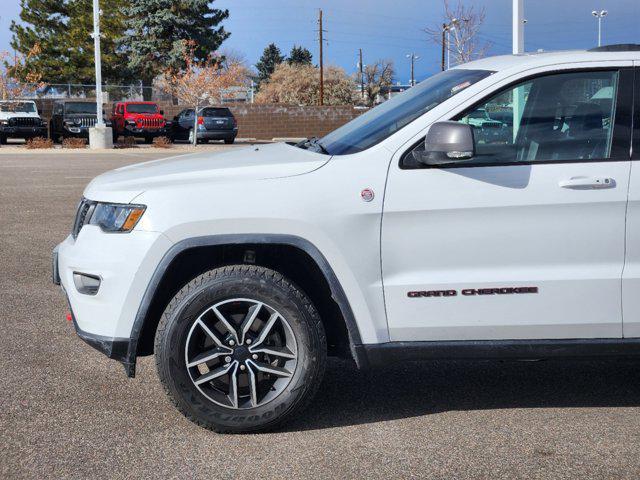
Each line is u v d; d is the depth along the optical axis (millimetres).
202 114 34094
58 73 46281
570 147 3980
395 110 4348
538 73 4020
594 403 4477
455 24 32656
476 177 3908
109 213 3982
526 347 3990
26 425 4078
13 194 14305
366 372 5020
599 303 3947
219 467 3627
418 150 3951
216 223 3842
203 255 4102
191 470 3594
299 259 4145
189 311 3846
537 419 4223
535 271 3939
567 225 3920
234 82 38062
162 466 3631
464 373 5004
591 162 3941
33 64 45406
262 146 4852
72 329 5824
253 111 42469
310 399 3977
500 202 3896
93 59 45594
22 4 47031
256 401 3959
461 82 4223
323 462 3682
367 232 3898
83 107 33031
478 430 4070
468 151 3652
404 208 3895
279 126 43031
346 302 3926
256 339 3928
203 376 3920
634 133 3971
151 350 4223
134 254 3855
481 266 3945
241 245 4004
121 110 33500
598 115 4008
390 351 3969
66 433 3988
